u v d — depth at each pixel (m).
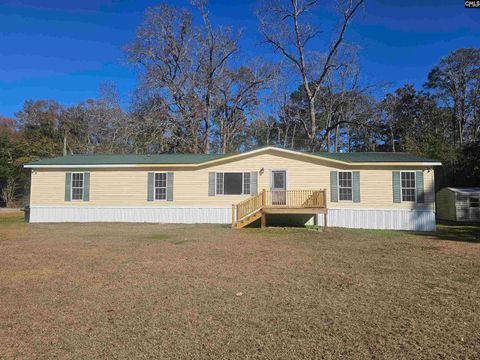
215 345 4.07
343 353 3.84
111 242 12.01
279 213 16.73
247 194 19.05
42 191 20.09
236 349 3.96
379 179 18.16
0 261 8.75
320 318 4.88
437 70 47.03
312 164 18.73
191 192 19.45
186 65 35.88
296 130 45.59
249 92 37.31
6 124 55.62
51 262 8.62
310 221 18.78
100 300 5.69
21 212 28.34
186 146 35.12
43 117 51.62
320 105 40.53
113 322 4.77
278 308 5.29
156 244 11.55
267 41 33.47
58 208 19.94
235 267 8.08
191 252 10.02
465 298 5.77
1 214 26.09
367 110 35.59
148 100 34.97
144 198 19.67
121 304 5.50
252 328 4.54
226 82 37.09
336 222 18.36
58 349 3.99
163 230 15.86
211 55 36.19
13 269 7.86
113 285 6.55
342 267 8.13
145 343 4.12
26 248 10.73
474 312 5.10
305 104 43.47
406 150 31.86
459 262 8.80
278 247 11.07
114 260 8.86
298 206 16.66
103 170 19.95
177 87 34.81
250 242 12.14
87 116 49.88
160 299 5.74
